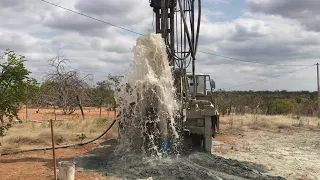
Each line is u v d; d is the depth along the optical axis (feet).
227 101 123.85
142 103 35.04
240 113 118.11
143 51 34.65
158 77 34.73
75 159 35.60
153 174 29.63
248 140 56.03
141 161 34.09
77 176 28.17
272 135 62.95
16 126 56.80
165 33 38.68
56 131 52.34
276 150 47.09
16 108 31.99
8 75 29.68
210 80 53.62
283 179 30.81
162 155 35.29
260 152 45.24
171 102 35.29
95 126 61.21
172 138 36.52
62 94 93.25
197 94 47.65
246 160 39.86
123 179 27.78
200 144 42.65
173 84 37.40
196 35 40.73
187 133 40.75
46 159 35.47
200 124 39.68
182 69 39.24
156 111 34.96
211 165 34.65
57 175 27.81
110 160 35.09
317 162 39.63
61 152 39.83
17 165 31.89
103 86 112.16
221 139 56.18
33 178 27.07
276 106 129.29
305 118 98.37
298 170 35.50
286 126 76.38
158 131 35.47
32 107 107.14
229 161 37.45
